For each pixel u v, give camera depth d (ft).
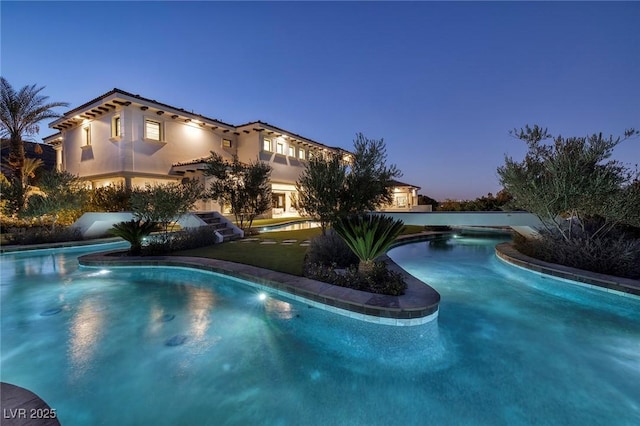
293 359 11.53
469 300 18.35
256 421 8.23
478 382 10.03
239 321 15.02
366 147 27.63
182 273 24.32
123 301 17.99
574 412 8.54
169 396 9.27
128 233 27.84
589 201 21.56
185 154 59.98
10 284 21.53
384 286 16.02
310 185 26.96
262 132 70.03
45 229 40.09
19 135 55.21
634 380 10.07
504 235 52.37
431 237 48.06
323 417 8.42
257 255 26.91
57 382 9.93
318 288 16.74
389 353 12.00
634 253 19.81
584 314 16.16
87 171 58.44
